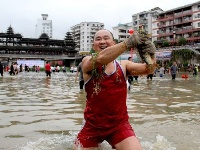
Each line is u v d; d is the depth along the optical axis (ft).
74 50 345.72
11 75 115.24
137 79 86.74
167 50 202.59
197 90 46.39
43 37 346.33
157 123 18.70
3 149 12.55
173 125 18.10
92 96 10.18
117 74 10.06
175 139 14.57
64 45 352.28
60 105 26.99
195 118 20.72
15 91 42.04
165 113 22.86
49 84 59.72
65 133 15.76
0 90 43.52
